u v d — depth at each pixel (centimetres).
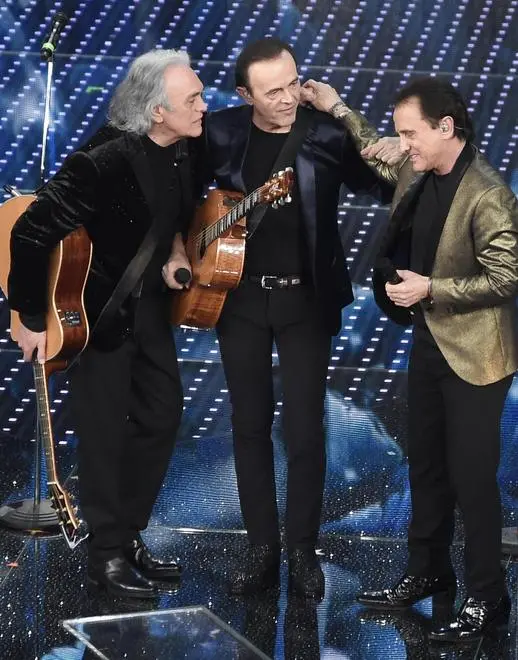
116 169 1212
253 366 1304
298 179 1252
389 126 1881
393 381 1859
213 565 1375
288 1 1867
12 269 1234
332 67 1877
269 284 1278
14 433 1764
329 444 1702
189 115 1214
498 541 1204
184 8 1866
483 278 1136
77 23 1864
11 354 1808
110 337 1271
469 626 1204
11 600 1286
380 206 1858
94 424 1292
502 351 1165
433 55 1870
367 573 1352
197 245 1282
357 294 1869
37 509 1477
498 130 1867
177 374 1326
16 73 1858
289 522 1323
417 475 1257
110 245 1248
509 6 1847
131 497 1345
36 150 1873
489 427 1175
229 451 1689
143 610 1269
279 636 1220
